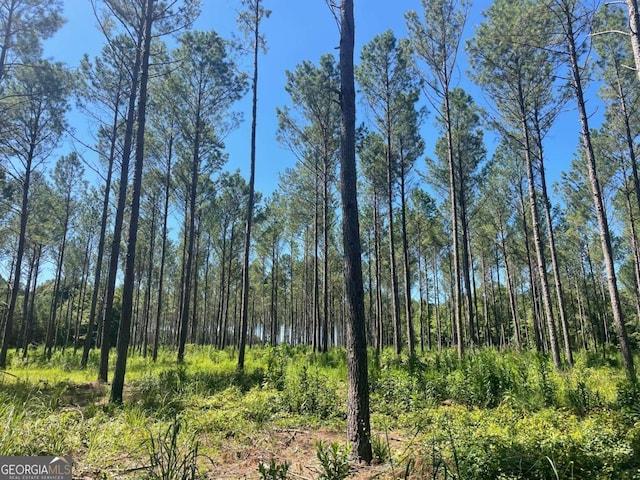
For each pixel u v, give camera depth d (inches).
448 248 1189.1
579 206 807.1
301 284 1578.5
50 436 173.3
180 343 649.0
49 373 521.7
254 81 558.6
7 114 605.9
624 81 611.8
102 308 1055.6
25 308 964.0
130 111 453.4
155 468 155.4
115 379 298.7
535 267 1126.4
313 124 766.5
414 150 759.1
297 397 301.9
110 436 191.9
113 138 622.8
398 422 257.8
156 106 669.3
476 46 578.2
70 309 1320.1
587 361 593.6
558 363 506.0
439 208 979.9
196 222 1015.6
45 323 1654.8
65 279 1322.6
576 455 162.6
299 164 869.2
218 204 1001.5
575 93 494.3
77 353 975.0
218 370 490.3
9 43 538.9
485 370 332.8
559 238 1080.2
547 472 152.9
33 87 592.7
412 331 660.7
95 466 156.9
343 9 233.3
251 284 1582.2
